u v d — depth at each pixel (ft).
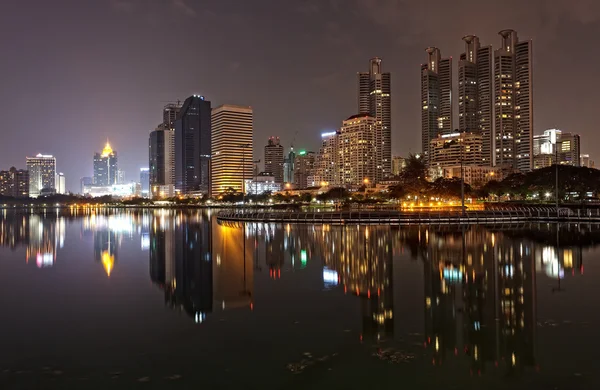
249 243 163.53
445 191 453.17
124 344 52.24
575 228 219.20
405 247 140.67
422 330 56.13
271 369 44.57
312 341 52.49
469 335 54.08
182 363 46.32
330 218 280.31
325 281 88.17
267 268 105.19
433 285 82.69
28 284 89.51
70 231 250.37
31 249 156.35
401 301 70.95
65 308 69.31
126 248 156.66
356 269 101.35
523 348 49.52
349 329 56.85
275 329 57.16
